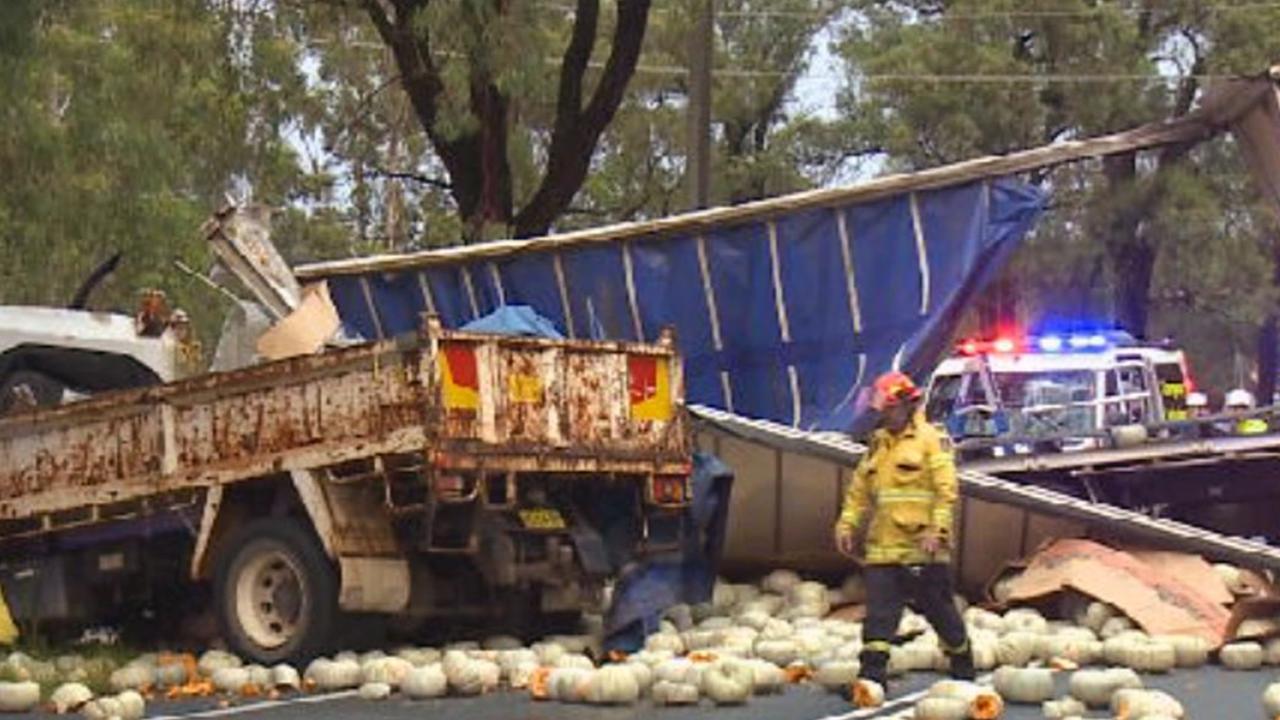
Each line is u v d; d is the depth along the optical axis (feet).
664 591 43.29
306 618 40.27
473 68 67.67
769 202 52.49
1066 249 142.10
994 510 47.37
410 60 70.28
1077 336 75.25
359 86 92.99
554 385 41.37
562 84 73.41
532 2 67.41
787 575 48.16
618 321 53.93
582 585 43.83
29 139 65.62
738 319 53.16
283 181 97.96
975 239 51.13
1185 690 36.83
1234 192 140.97
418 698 36.76
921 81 141.38
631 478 43.32
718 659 36.78
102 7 69.05
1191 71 140.87
